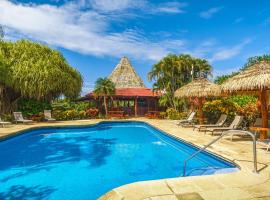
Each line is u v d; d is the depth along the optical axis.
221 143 10.01
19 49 23.12
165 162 9.34
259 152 8.16
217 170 6.76
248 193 4.55
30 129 15.53
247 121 13.73
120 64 38.59
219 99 18.20
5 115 20.42
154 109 30.72
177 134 12.96
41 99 24.17
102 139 14.96
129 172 8.06
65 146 12.70
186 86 17.44
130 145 12.98
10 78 20.97
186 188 4.76
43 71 22.20
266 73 9.12
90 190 6.43
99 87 26.42
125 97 28.81
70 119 24.03
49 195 6.05
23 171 8.13
